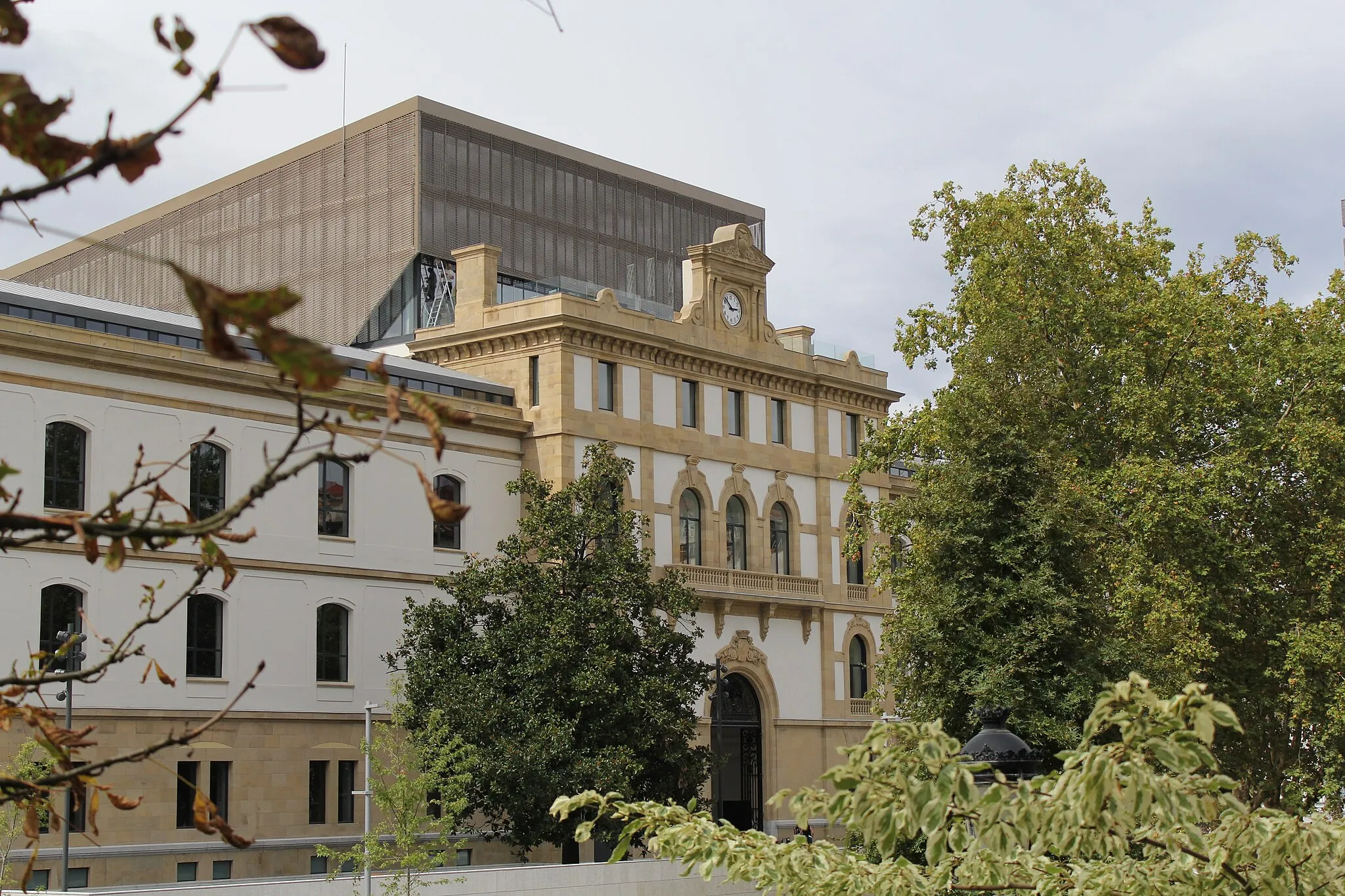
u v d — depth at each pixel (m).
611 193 101.12
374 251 90.00
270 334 5.62
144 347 55.84
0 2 6.03
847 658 80.94
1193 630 51.50
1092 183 60.31
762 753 75.81
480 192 92.44
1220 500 52.91
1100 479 54.97
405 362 67.75
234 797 57.41
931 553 46.12
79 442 54.44
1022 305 58.19
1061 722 43.53
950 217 61.12
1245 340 57.00
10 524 6.57
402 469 64.50
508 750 52.59
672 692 56.16
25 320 52.88
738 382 77.56
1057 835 14.02
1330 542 55.22
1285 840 14.69
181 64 6.12
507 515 68.69
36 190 6.12
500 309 71.31
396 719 55.75
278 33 5.93
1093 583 47.09
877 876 16.05
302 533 60.66
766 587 76.31
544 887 48.28
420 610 57.34
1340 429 55.22
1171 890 15.16
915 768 13.85
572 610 55.81
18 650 51.78
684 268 77.56
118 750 53.97
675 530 73.38
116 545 6.74
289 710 59.50
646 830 16.92
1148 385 57.25
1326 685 54.06
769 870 15.96
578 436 69.31
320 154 93.50
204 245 99.00
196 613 57.19
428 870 47.22
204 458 58.03
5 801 7.47
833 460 82.00
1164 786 13.27
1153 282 58.69
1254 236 60.16
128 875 53.34
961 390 48.88
